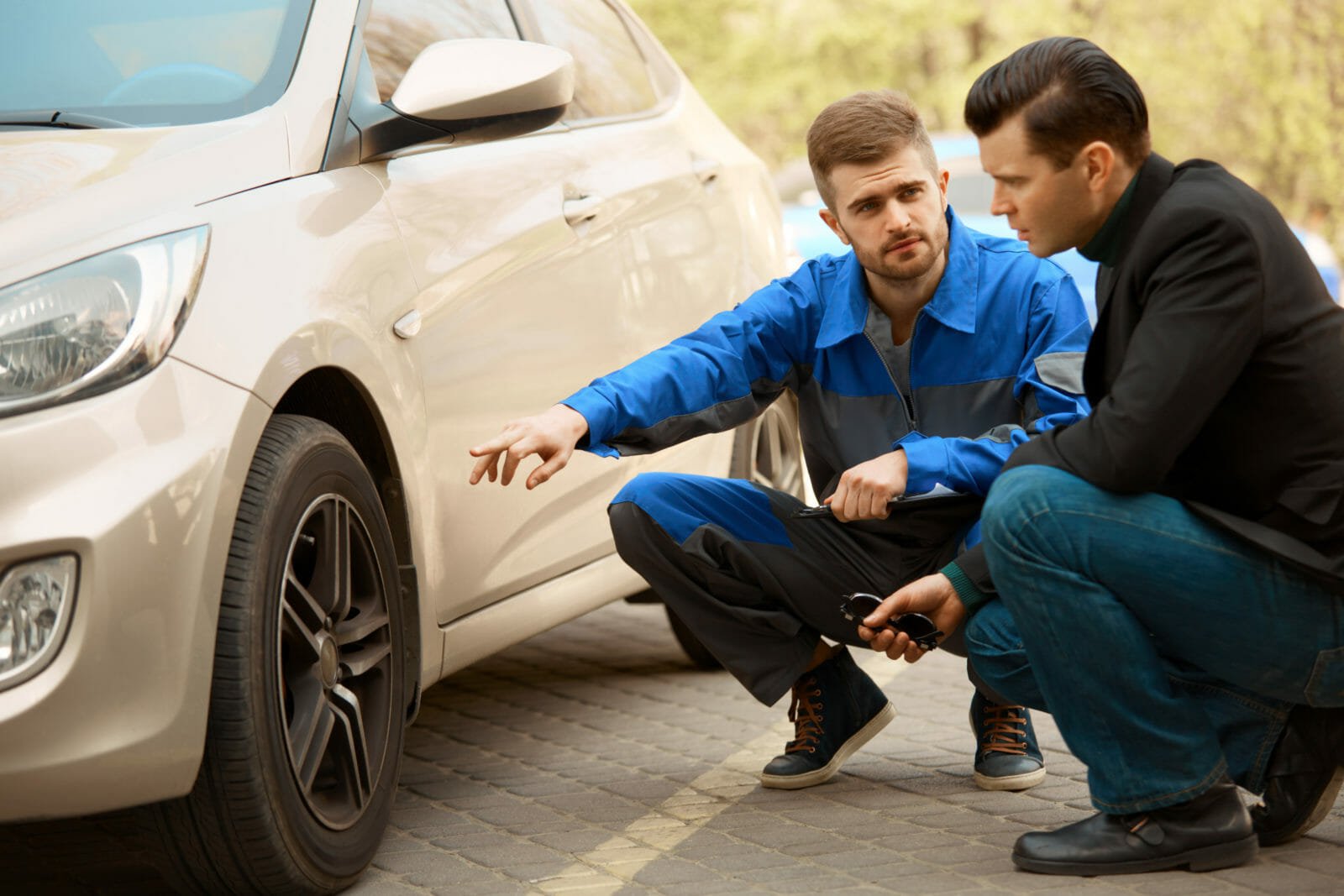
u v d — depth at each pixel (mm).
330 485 3049
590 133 4555
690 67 27156
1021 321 3570
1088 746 2936
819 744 3768
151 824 2824
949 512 3564
